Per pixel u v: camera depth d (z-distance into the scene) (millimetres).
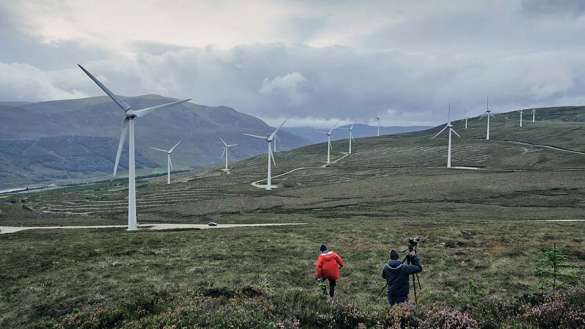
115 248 38062
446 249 32344
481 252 30641
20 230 71312
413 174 152375
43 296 23406
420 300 19406
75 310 19953
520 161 162000
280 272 26703
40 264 31734
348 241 38250
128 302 18484
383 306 18234
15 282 27328
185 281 24594
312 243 37656
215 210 106500
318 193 123938
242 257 32000
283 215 87875
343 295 21328
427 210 83188
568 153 159875
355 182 142375
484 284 22078
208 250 35156
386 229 45406
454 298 19312
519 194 94938
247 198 124688
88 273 27891
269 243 38125
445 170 156875
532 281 22234
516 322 12875
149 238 45156
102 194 178750
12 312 21547
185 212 106375
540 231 39844
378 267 27562
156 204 129500
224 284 22984
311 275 26125
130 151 73375
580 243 32938
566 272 23125
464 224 49406
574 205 79375
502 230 41406
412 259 16641
